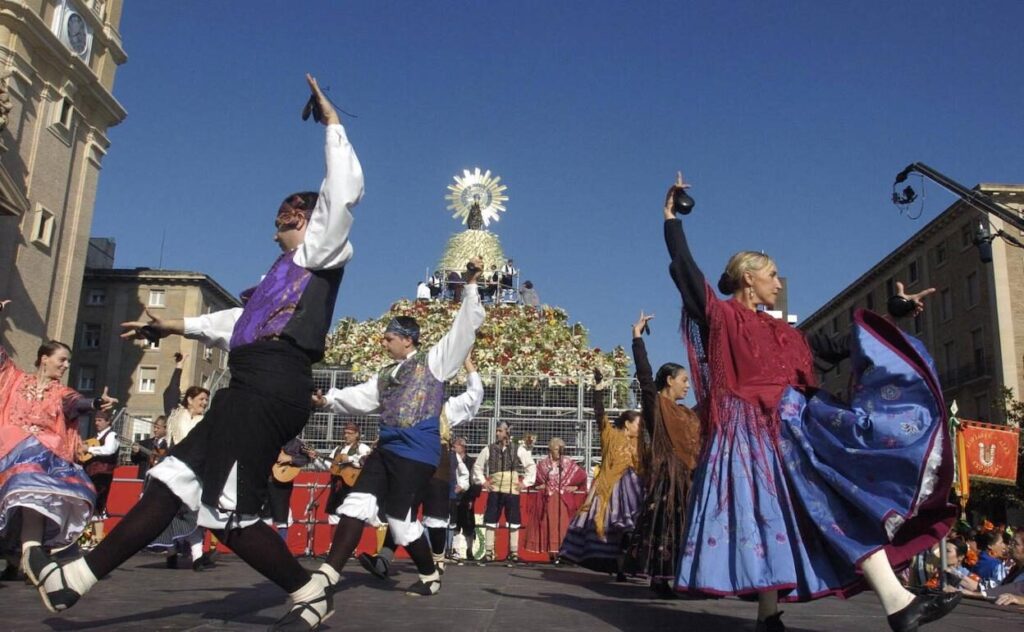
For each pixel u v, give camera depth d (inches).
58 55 928.3
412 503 196.5
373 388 197.0
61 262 965.2
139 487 407.8
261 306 120.1
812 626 156.3
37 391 186.4
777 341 132.4
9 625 126.1
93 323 1831.9
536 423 463.2
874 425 115.1
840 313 1935.3
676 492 230.5
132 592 187.2
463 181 950.4
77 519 183.0
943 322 1451.8
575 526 299.9
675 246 139.0
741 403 127.6
